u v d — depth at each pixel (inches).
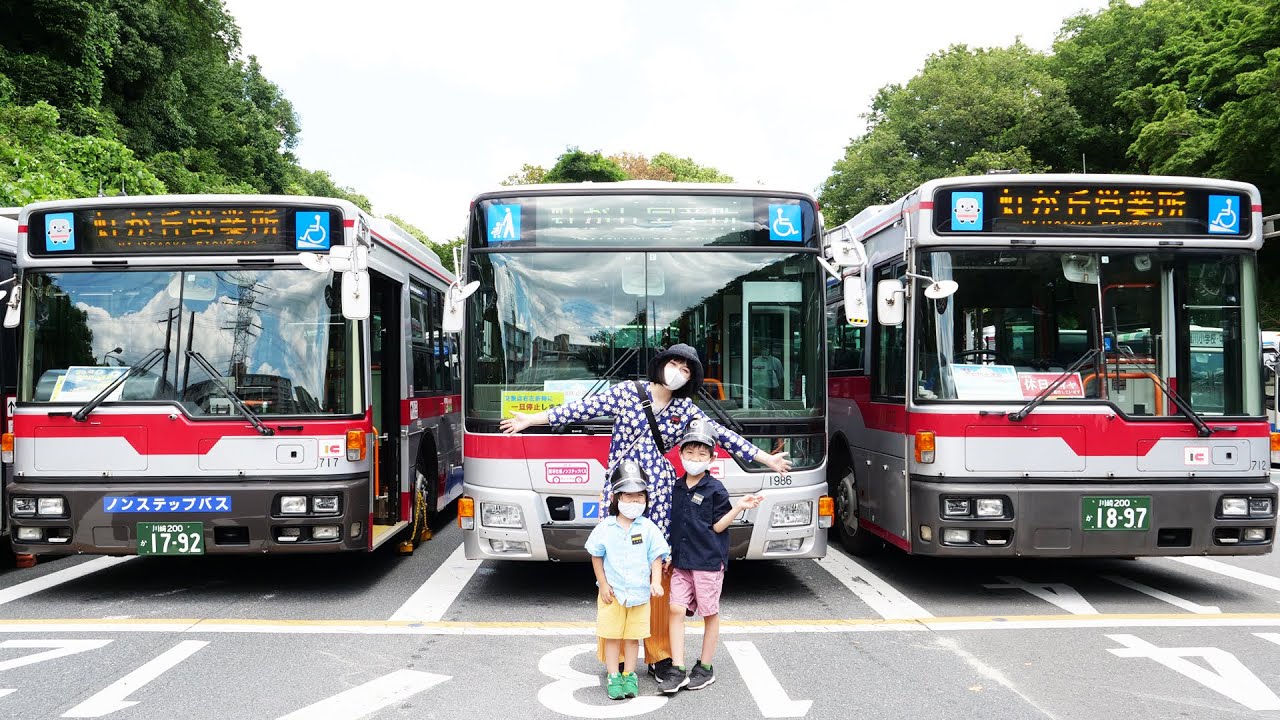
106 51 1200.2
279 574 315.6
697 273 268.4
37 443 265.6
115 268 271.9
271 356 270.1
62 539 262.1
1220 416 267.6
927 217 271.1
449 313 260.7
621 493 185.0
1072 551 257.9
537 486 258.1
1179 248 272.8
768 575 313.6
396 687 193.9
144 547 260.1
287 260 272.5
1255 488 262.8
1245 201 274.7
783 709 181.3
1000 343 269.1
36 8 1101.1
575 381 262.8
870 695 189.5
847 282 268.4
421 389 376.5
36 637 231.5
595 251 268.1
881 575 313.6
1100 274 271.1
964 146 1589.6
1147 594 284.7
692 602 195.9
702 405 260.1
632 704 184.4
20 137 924.0
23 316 271.3
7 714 176.1
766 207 272.5
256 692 190.1
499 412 262.5
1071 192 271.6
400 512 337.1
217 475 263.7
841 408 364.2
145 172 1008.9
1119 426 263.1
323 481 265.6
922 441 266.4
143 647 222.7
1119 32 1583.4
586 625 246.4
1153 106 1346.0
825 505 267.7
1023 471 261.7
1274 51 992.9
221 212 272.5
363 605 269.4
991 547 259.4
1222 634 235.8
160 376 267.7
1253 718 175.8
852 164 1606.8
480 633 238.1
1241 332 272.5
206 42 1695.4
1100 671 204.8
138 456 264.1
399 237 347.6
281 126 2311.8
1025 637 233.3
